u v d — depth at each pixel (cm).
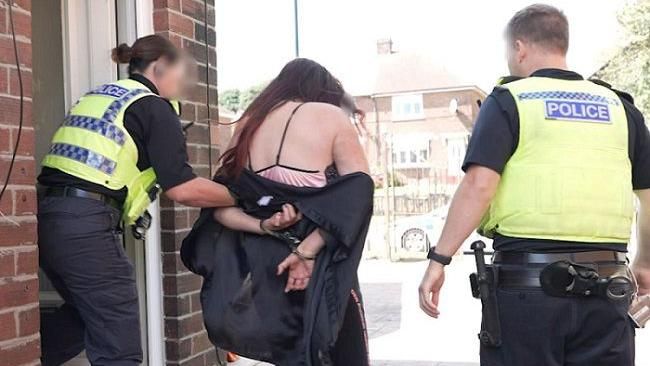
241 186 276
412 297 961
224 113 1245
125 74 389
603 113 235
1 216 268
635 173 248
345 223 256
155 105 291
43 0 393
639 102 1652
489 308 233
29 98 282
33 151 284
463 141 2809
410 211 1912
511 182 231
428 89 2856
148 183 303
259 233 269
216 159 437
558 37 245
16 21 277
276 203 265
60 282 293
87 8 386
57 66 390
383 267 1470
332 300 256
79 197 283
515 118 230
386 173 1775
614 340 227
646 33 1662
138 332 299
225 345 269
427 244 1636
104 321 287
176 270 391
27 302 277
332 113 275
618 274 228
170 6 397
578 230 227
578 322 224
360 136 301
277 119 277
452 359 562
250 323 264
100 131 287
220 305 265
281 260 265
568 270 222
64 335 323
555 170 227
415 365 542
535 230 227
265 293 265
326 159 272
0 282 267
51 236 282
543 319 224
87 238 281
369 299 951
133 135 289
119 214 298
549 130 229
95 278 283
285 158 270
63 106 389
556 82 238
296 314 264
